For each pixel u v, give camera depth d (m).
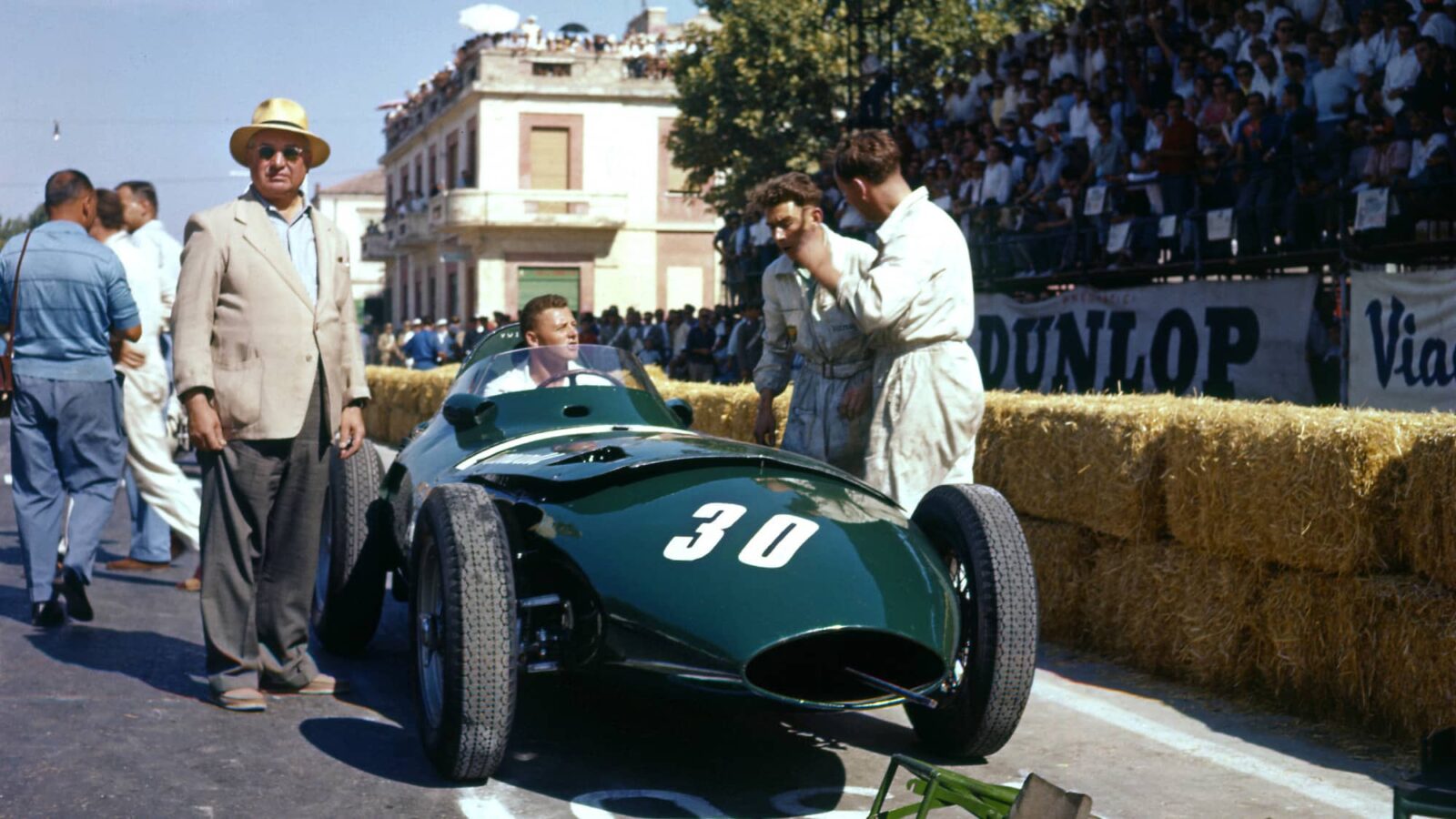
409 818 3.75
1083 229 12.02
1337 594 4.68
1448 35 9.22
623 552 3.89
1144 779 4.14
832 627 3.55
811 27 28.22
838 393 5.09
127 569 7.91
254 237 4.84
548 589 4.29
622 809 3.84
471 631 3.83
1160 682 5.42
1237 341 10.20
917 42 27.25
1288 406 5.55
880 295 4.64
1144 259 11.39
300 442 4.93
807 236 4.71
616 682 3.82
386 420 18.52
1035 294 12.88
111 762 4.24
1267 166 10.19
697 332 19.72
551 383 5.41
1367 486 4.52
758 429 5.66
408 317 50.88
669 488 4.21
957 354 4.85
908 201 4.86
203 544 4.88
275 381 4.80
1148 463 5.50
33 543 6.21
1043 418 6.13
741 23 28.75
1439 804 2.60
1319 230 9.80
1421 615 4.36
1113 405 5.86
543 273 41.06
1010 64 14.99
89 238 6.31
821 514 4.02
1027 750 4.45
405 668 5.65
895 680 3.97
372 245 54.25
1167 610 5.47
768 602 3.61
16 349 6.17
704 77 29.91
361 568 5.62
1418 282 8.62
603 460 4.41
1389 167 9.17
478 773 3.99
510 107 40.34
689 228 41.62
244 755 4.33
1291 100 10.23
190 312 4.73
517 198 40.03
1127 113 12.37
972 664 4.11
